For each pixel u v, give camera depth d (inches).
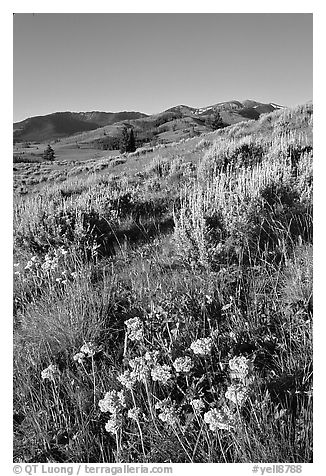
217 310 146.8
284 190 196.9
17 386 136.6
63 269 189.9
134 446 113.0
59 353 145.4
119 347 142.6
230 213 185.2
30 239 210.1
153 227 218.8
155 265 183.0
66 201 244.7
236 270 162.9
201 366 123.8
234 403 105.1
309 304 141.3
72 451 115.3
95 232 217.8
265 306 144.6
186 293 153.3
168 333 139.4
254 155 256.2
